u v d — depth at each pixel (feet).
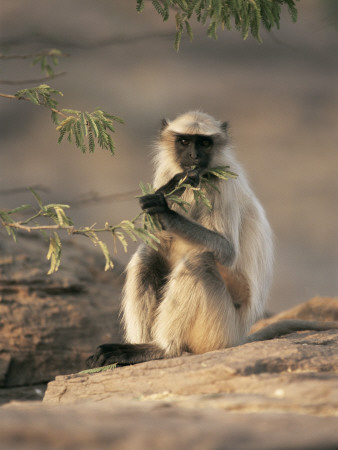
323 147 125.90
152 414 17.83
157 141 38.52
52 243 26.76
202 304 31.53
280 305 82.79
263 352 26.00
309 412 18.17
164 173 36.47
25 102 135.85
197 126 34.83
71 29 141.90
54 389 28.45
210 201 33.19
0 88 133.80
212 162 35.22
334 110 138.41
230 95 141.90
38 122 131.64
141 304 34.81
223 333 31.78
